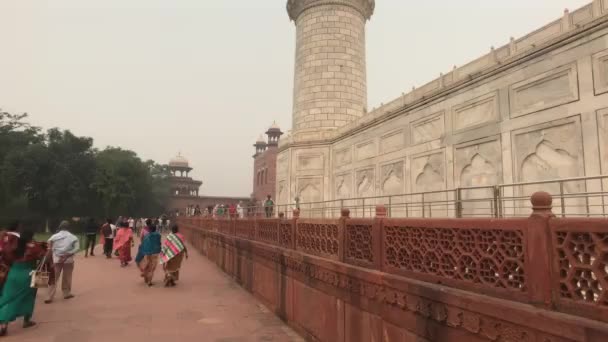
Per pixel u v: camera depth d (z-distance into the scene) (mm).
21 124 44031
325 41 24266
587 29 8547
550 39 9375
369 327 4449
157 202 64125
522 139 10055
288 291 7180
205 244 20125
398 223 4043
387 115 16250
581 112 8609
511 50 10672
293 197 22656
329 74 23953
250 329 6875
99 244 27438
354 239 4992
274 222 8414
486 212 10906
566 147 8922
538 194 2627
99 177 47219
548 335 2354
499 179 10672
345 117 23750
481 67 11602
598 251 2182
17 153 40375
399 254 4062
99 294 9969
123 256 15445
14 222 7336
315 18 24641
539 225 2539
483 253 2998
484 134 11258
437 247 3498
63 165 43906
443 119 12984
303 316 6398
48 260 8547
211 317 7695
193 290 10547
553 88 9336
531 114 9836
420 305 3547
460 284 3191
